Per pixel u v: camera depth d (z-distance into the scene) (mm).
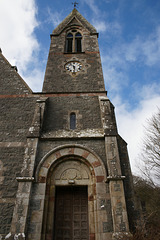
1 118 10141
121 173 7684
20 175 8141
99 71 12844
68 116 10242
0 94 11234
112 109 10844
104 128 9000
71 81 12250
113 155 8156
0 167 8375
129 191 7926
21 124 9852
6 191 7781
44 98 10758
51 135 9016
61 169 8414
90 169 8258
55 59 13664
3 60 12984
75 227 7738
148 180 14258
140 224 7000
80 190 8617
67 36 16219
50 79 12320
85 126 9766
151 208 13547
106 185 7609
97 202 7250
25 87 11539
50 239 6934
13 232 6492
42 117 9656
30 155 8195
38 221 6891
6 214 7293
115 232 6484
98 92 11305
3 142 9172
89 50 14305
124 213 6820
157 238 6297
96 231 6906
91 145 8703
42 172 7965
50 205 7590
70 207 8203
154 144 13914
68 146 8656
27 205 6992
